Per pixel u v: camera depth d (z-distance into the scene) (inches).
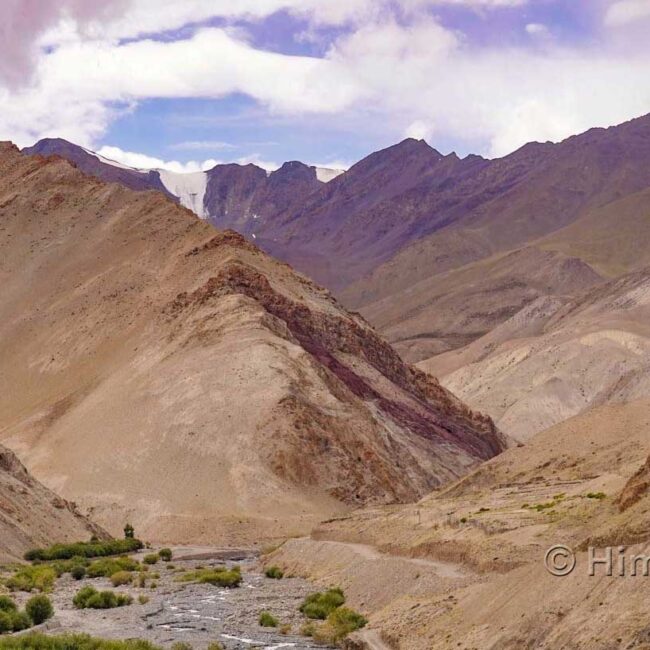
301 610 2898.6
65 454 6289.4
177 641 2524.6
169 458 5974.4
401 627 2349.9
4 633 2615.7
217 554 4690.0
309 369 6658.5
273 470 5895.7
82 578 3846.0
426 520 3516.2
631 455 3801.7
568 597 1935.3
